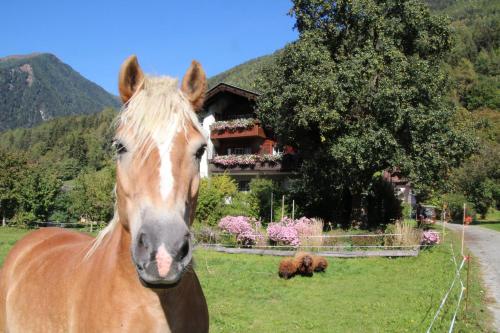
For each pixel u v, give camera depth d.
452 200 38.09
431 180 20.70
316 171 22.62
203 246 17.30
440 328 6.90
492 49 97.31
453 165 21.62
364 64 20.33
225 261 14.23
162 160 1.97
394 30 20.83
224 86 28.75
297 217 24.88
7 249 14.79
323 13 22.11
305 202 25.20
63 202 27.28
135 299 2.10
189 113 2.17
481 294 9.61
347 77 19.31
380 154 19.44
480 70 89.25
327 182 22.97
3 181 25.97
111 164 24.66
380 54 20.78
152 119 2.03
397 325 7.21
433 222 29.94
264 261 14.45
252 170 29.03
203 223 20.33
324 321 7.54
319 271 12.55
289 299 9.27
